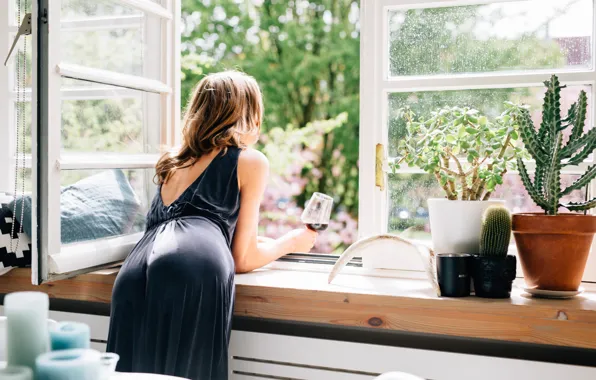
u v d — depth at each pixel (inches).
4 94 93.2
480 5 79.0
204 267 67.0
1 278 83.1
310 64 251.6
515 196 76.9
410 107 82.5
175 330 65.5
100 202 79.8
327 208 85.7
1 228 79.7
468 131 68.8
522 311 63.2
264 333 74.8
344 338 75.8
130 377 43.8
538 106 76.6
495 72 78.5
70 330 39.2
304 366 73.6
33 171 70.0
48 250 70.5
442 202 71.7
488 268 66.0
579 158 64.7
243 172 76.2
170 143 91.8
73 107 74.4
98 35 78.7
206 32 256.5
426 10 81.4
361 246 74.4
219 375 67.6
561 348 67.6
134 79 83.4
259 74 253.9
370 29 83.3
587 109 74.7
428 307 66.5
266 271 84.7
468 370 66.8
